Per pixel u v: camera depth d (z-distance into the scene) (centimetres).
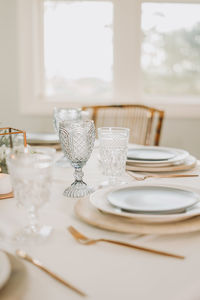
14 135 89
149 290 45
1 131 89
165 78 279
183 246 57
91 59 274
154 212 65
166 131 262
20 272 48
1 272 44
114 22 254
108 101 261
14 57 253
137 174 104
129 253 55
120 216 66
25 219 69
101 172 106
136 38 256
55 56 273
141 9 255
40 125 260
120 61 258
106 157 92
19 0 247
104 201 72
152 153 120
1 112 259
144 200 70
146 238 60
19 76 254
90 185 92
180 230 59
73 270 50
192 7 271
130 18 253
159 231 59
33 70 255
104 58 274
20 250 56
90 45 273
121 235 61
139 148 127
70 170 109
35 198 62
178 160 108
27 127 260
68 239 60
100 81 277
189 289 46
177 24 273
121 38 255
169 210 64
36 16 259
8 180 83
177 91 281
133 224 62
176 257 53
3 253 49
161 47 275
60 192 87
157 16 270
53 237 61
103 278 48
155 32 272
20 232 62
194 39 275
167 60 277
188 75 280
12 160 60
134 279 48
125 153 92
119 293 45
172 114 259
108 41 272
